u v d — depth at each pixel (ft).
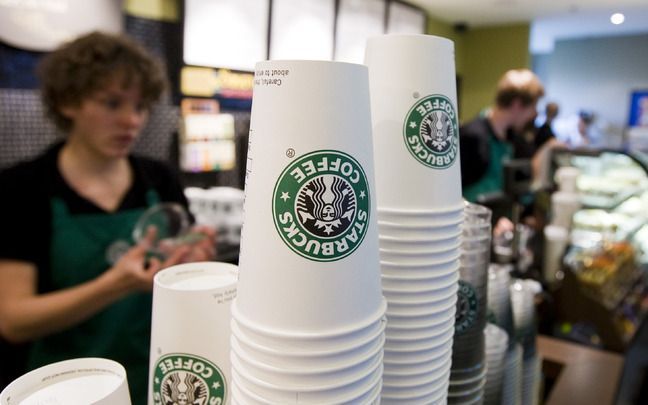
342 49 15.69
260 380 1.74
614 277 6.29
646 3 19.31
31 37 7.86
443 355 2.48
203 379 2.08
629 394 6.21
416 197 2.31
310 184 1.69
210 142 10.74
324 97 1.68
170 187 5.94
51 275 4.81
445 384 2.55
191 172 10.50
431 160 2.31
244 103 12.06
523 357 3.83
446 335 2.48
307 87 1.67
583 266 6.10
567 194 7.35
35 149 8.11
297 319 1.71
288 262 1.71
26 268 4.58
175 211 5.27
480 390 2.96
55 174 4.84
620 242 7.48
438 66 2.30
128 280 4.16
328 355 1.71
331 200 1.70
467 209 2.94
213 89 11.23
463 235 2.78
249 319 1.78
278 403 1.73
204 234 4.80
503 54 24.43
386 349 2.38
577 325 5.87
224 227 8.68
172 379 2.09
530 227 6.93
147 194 5.51
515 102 9.68
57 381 1.82
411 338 2.36
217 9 11.07
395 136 2.30
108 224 5.00
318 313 1.70
